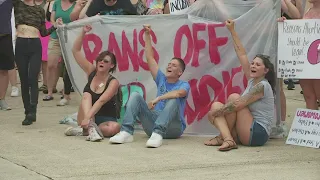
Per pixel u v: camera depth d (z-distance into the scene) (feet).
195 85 65.21
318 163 52.11
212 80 64.69
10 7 74.69
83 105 62.39
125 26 68.90
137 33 68.28
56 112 80.12
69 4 87.35
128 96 68.69
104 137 62.80
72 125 70.23
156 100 59.57
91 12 73.67
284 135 62.85
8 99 92.63
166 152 55.77
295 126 59.77
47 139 61.77
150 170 49.19
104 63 62.54
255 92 57.26
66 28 71.20
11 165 51.08
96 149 57.00
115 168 49.75
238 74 64.08
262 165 51.26
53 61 90.02
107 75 63.52
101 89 62.80
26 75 69.82
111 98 62.85
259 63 58.29
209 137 63.62
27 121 70.03
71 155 54.49
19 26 69.77
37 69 69.97
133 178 46.83
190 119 65.00
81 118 63.00
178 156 54.13
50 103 88.69
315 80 60.54
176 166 50.52
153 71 64.08
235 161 52.47
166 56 66.85
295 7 65.36
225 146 56.29
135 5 75.92
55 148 57.47
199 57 65.10
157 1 85.81
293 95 96.58
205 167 50.31
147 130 62.08
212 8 66.85
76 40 66.44
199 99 65.00
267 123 57.98
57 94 98.58
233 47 64.08
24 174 48.08
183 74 65.51
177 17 66.23
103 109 63.00
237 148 57.57
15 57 69.77
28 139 61.82
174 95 59.67
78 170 49.11
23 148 57.52
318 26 59.06
